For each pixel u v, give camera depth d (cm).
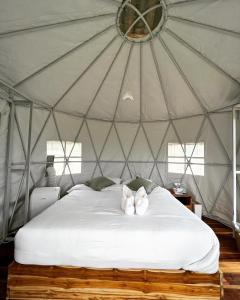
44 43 427
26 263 286
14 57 434
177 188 673
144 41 481
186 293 276
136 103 686
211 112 632
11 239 472
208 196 651
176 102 652
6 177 477
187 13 391
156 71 563
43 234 288
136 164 761
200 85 561
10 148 484
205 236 286
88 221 323
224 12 370
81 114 710
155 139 757
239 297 293
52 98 593
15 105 517
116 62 537
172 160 745
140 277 280
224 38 416
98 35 446
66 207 408
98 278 281
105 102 679
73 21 398
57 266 285
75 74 545
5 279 324
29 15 366
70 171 701
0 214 464
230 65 470
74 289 280
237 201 559
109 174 759
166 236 286
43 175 616
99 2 375
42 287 281
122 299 277
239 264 382
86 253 283
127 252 282
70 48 460
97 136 756
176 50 484
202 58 477
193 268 278
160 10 411
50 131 632
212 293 275
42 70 490
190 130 695
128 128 765
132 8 402
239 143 561
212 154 636
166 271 280
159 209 391
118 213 369
